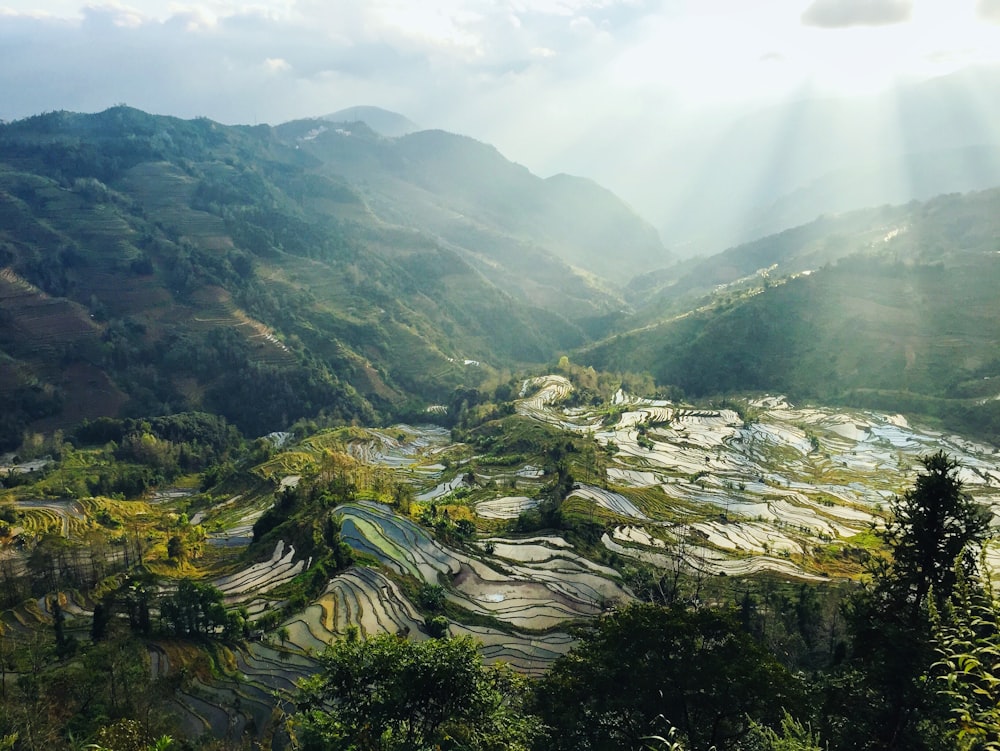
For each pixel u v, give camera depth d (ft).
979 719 41.39
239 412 631.15
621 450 414.41
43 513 346.13
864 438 440.86
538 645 177.88
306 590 205.67
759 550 262.26
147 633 181.98
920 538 77.87
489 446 460.96
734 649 81.35
